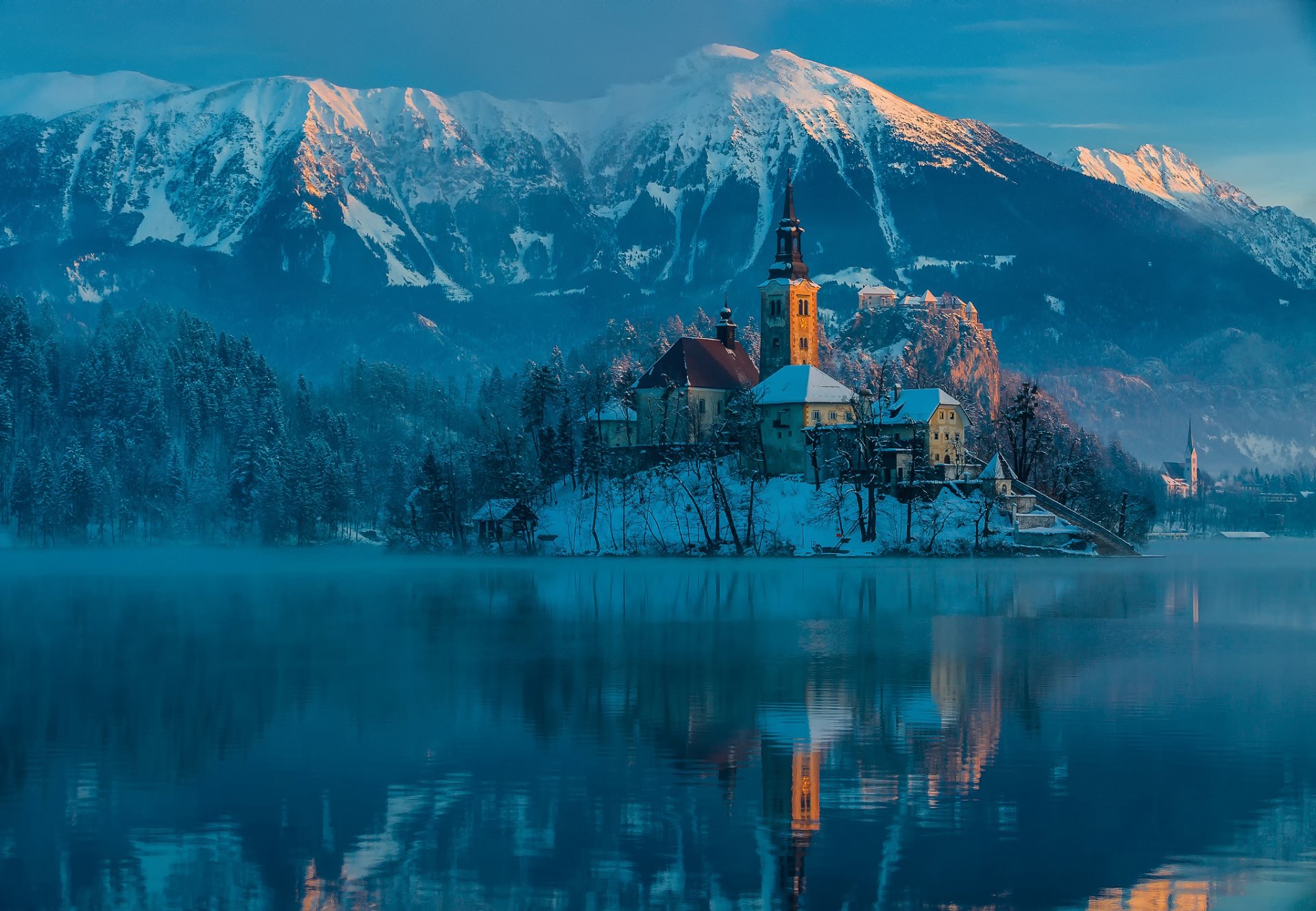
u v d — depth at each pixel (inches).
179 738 2664.9
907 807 2112.5
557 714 2888.8
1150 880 1779.0
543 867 1846.7
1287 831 1982.0
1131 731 2672.2
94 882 1807.3
